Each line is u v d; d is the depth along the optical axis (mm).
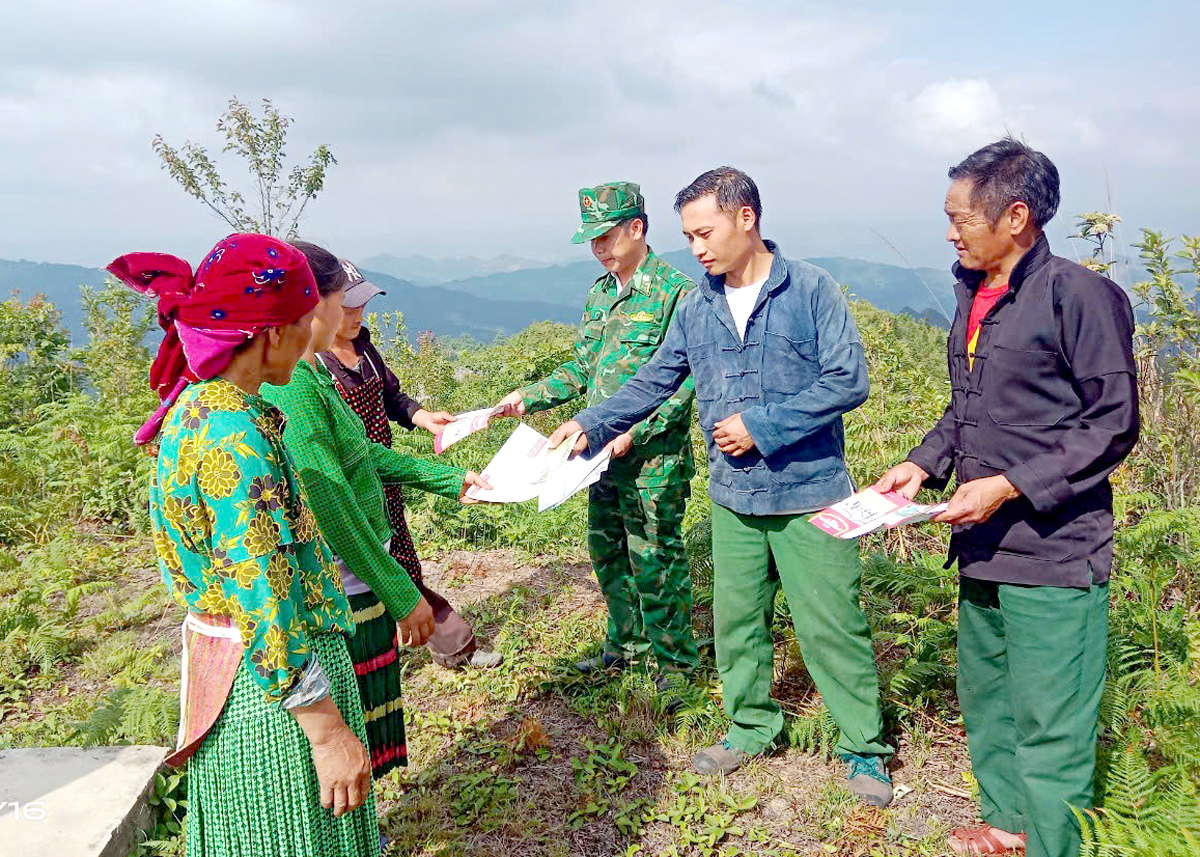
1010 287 2422
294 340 1883
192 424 1732
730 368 3107
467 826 3115
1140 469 4875
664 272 3727
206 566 1806
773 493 3033
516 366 11047
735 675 3303
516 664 4281
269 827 1883
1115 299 2291
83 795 2961
